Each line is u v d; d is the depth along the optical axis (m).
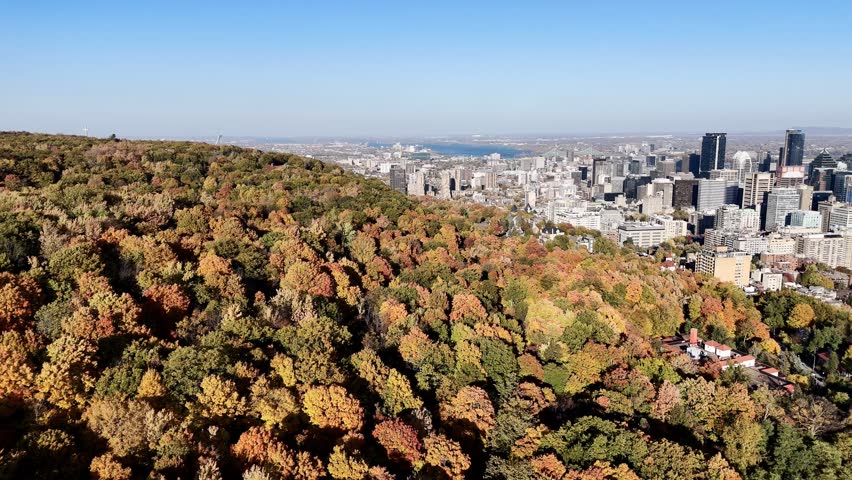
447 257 153.75
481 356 99.12
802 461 91.25
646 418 96.12
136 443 58.34
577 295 141.12
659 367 115.00
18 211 105.25
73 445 57.12
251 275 108.00
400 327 101.81
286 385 74.88
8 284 76.00
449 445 72.88
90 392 65.38
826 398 120.88
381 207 189.50
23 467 53.41
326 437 69.44
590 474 74.00
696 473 79.69
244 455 61.12
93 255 90.50
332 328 89.94
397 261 144.38
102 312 76.75
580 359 107.94
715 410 102.38
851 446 94.12
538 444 81.12
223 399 66.38
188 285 93.56
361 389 80.75
